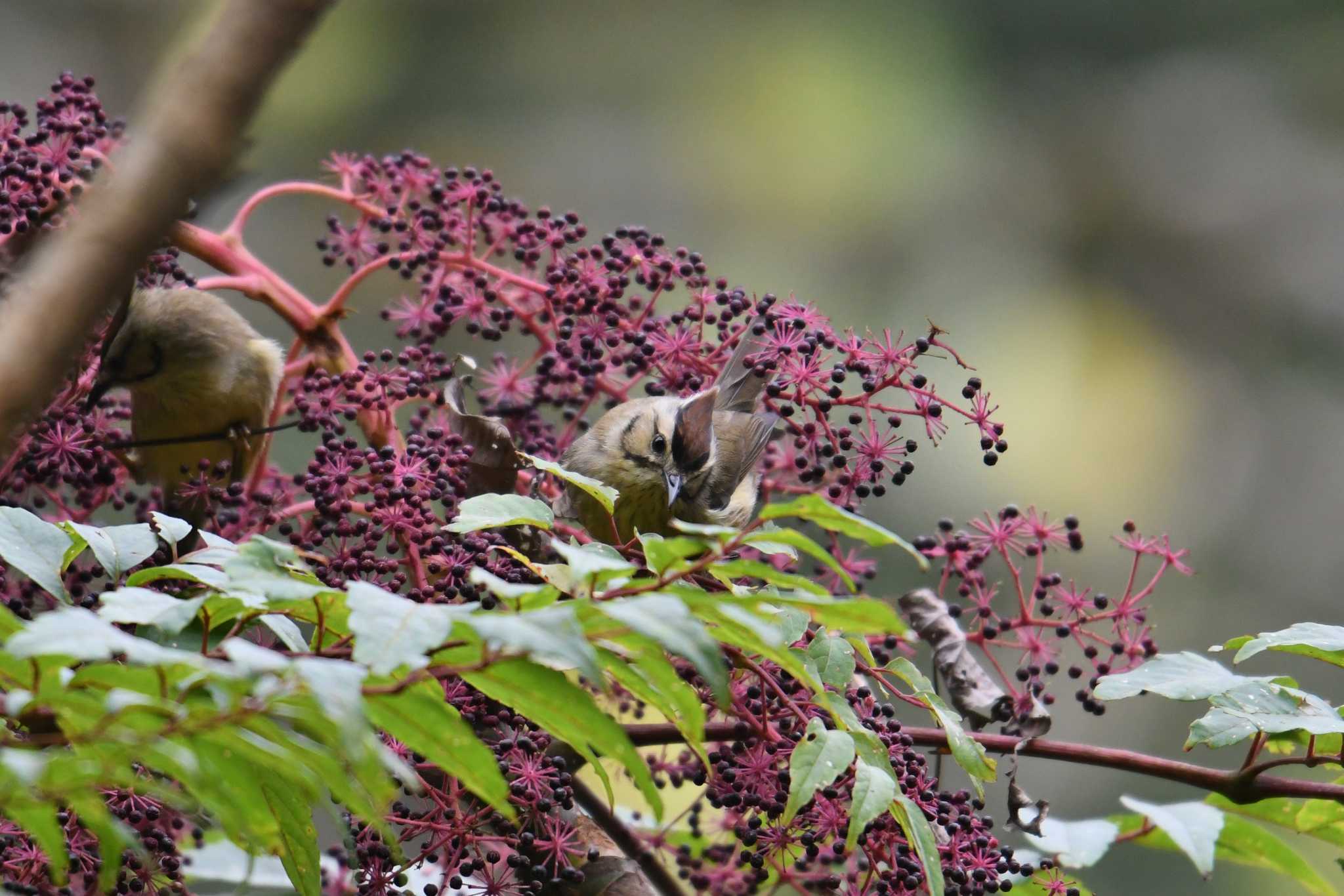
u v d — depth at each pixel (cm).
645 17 2070
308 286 1897
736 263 1952
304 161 2003
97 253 288
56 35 2106
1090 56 2175
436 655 421
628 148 2050
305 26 278
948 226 2017
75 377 695
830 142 1998
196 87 281
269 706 375
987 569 928
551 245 807
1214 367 2022
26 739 425
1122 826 731
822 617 405
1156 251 2062
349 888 743
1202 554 1850
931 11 2125
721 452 1027
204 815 609
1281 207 2084
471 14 2103
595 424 1047
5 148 711
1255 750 645
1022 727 686
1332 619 1798
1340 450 1917
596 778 823
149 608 402
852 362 707
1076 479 1866
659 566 428
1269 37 2206
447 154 2050
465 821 585
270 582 399
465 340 1439
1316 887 728
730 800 608
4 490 691
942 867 589
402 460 657
